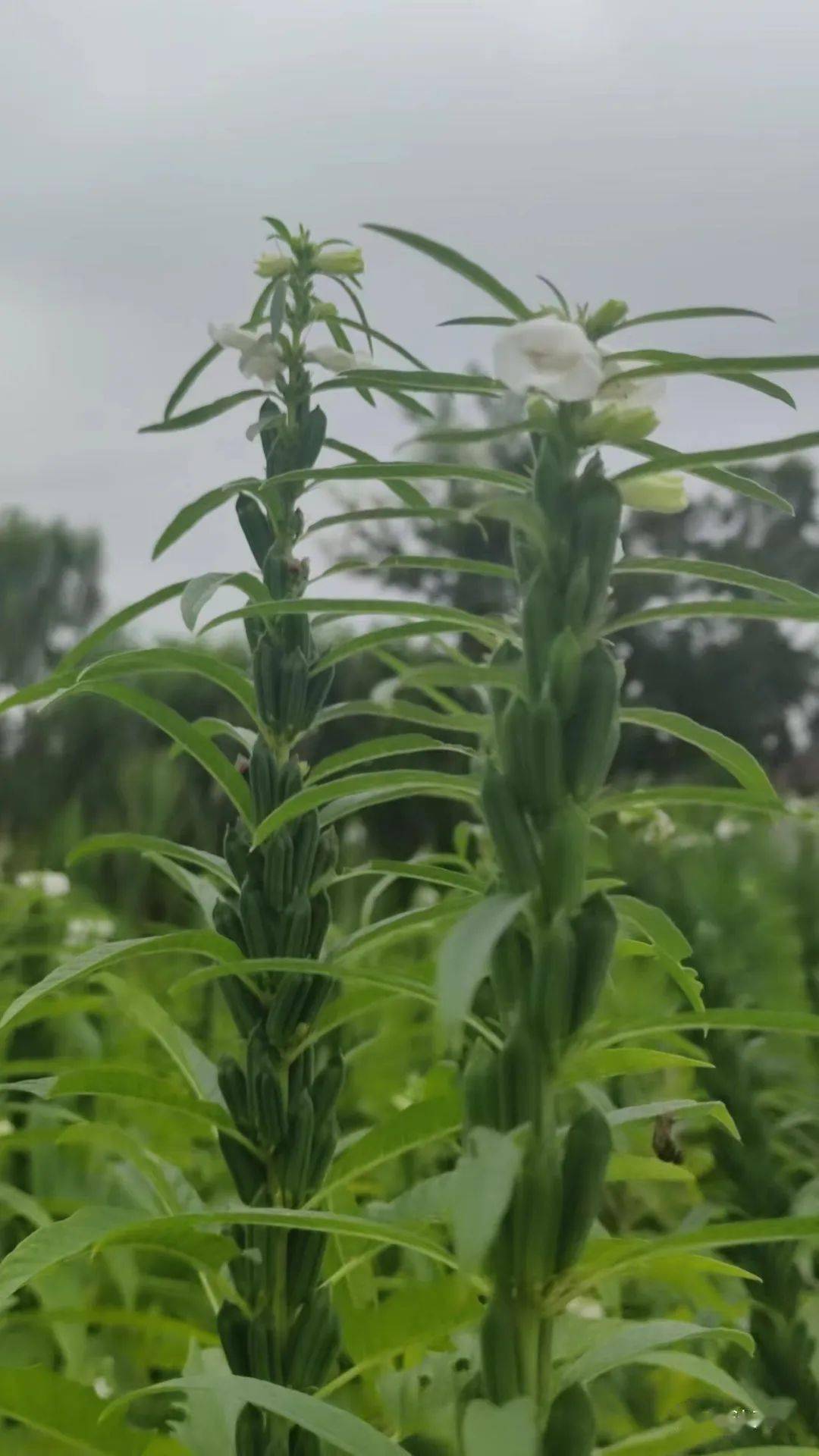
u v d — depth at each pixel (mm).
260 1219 1014
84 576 11008
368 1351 1396
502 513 938
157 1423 2078
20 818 8164
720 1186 2061
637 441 1010
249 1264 1353
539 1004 925
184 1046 1636
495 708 1017
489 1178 759
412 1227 1419
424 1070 3400
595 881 1110
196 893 1606
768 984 2721
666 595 5258
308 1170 1407
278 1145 1397
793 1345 1544
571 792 942
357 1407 1820
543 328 940
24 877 4117
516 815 933
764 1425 1538
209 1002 3887
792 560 8961
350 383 1539
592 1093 1212
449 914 1349
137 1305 2547
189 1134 2084
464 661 1376
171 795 5113
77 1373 2082
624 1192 2441
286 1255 1373
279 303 1520
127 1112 2672
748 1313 1603
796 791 5602
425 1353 1623
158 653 1396
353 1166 1443
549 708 920
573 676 932
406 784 1143
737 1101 1777
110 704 8211
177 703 6703
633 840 2164
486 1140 785
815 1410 1520
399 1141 1419
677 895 2051
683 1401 1763
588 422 971
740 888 2889
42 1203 2221
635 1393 1688
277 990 1439
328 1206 1441
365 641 1379
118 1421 1241
